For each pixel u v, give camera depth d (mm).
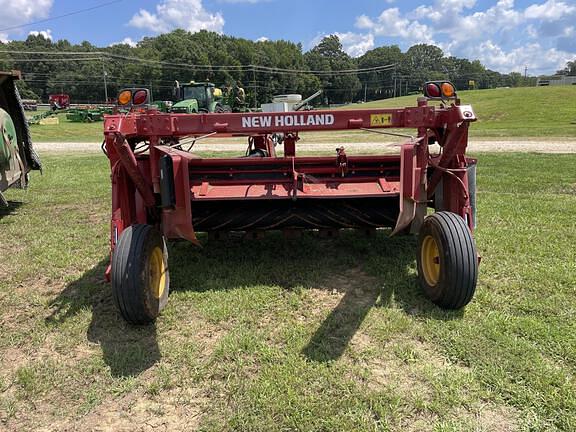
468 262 3672
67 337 3727
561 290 4281
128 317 3648
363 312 3963
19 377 3219
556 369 3102
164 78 113000
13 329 3904
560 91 45562
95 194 9188
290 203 4723
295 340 3545
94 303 4297
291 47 136125
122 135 3568
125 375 3213
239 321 3881
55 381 3172
